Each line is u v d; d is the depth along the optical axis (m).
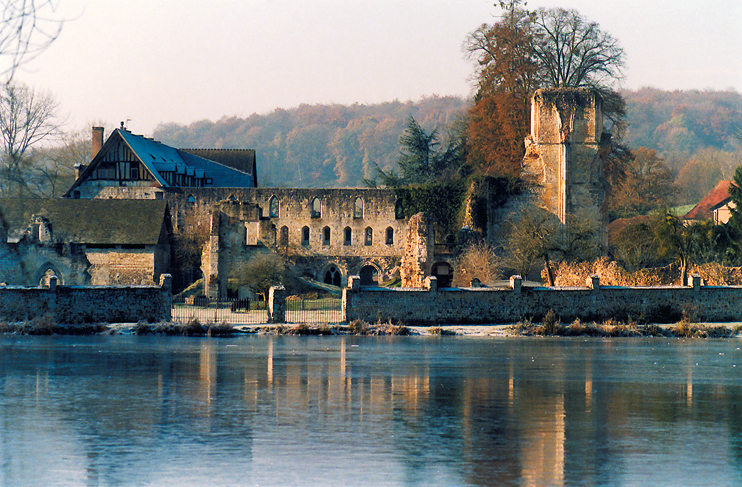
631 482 22.80
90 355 45.62
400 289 60.09
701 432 28.34
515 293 61.00
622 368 42.75
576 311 61.50
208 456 24.98
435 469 23.84
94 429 28.17
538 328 58.44
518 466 24.19
